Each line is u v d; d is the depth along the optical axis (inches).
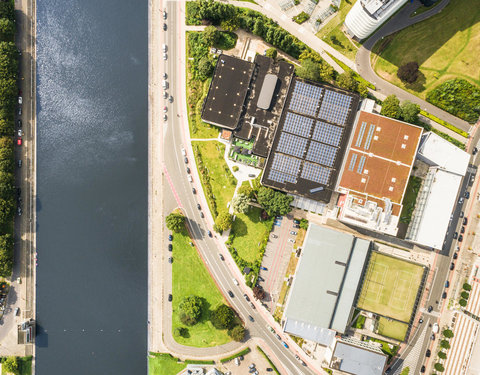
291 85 5049.2
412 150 4881.9
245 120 5142.7
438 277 5221.5
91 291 5516.7
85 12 5575.8
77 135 5541.3
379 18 4638.3
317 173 4995.1
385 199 4825.3
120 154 5536.4
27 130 5487.2
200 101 5378.9
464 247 5211.6
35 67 5511.8
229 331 5226.4
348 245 4980.3
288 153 5024.6
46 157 5521.7
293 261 5265.8
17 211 5438.0
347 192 4877.0
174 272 5393.7
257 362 5310.0
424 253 5226.4
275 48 5349.4
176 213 5295.3
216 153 5349.4
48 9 5551.2
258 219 5305.1
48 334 5511.8
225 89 5147.6
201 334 5339.6
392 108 4960.6
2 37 5369.1
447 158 4958.2
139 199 5526.6
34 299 5497.1
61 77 5551.2
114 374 5467.5
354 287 4990.2
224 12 5147.6
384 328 5083.7
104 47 5556.1
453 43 5196.9
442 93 5132.9
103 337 5502.0
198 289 5364.2
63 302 5521.7
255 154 5162.4
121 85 5536.4
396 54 5255.9
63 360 5506.9
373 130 4913.9
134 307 5482.3
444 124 5231.3
